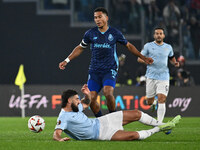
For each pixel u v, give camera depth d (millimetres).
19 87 55625
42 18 94125
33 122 27562
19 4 94375
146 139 25781
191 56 86500
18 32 94438
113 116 24125
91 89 29500
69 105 23812
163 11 86375
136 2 88125
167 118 52125
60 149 21125
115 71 29422
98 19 28625
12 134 31016
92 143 22859
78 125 23656
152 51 34969
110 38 29000
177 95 54844
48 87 55188
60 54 93375
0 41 94625
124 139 23609
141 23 87375
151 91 35750
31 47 94062
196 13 85812
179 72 59406
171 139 26266
